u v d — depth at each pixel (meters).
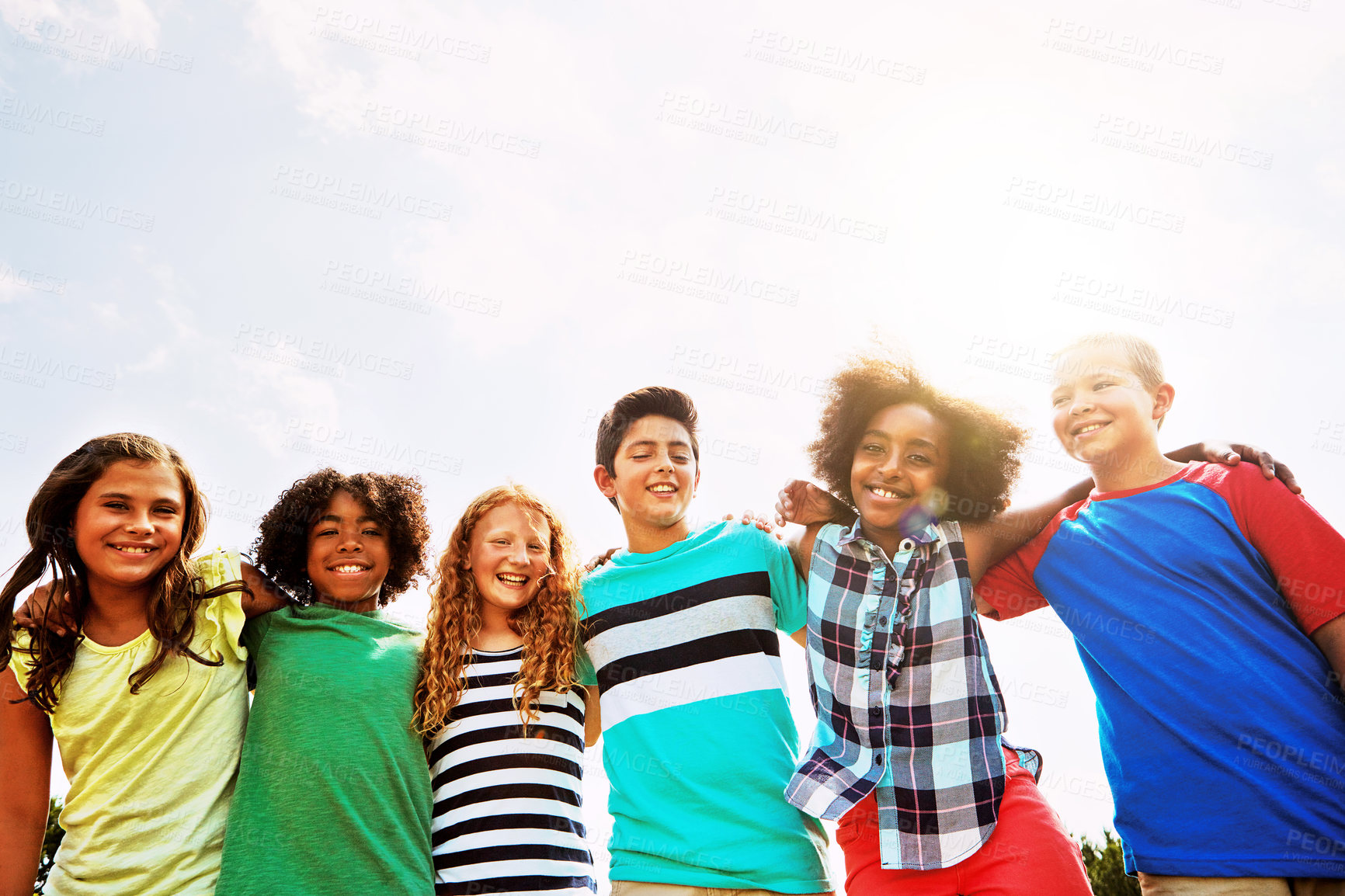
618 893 3.32
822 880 3.26
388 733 3.21
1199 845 3.25
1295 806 3.18
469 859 3.11
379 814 3.07
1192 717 3.36
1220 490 3.62
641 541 3.93
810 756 3.40
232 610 3.32
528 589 3.58
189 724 3.16
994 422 3.69
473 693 3.41
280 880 2.93
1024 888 3.04
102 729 3.11
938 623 3.40
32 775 3.20
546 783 3.29
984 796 3.17
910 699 3.32
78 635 3.21
